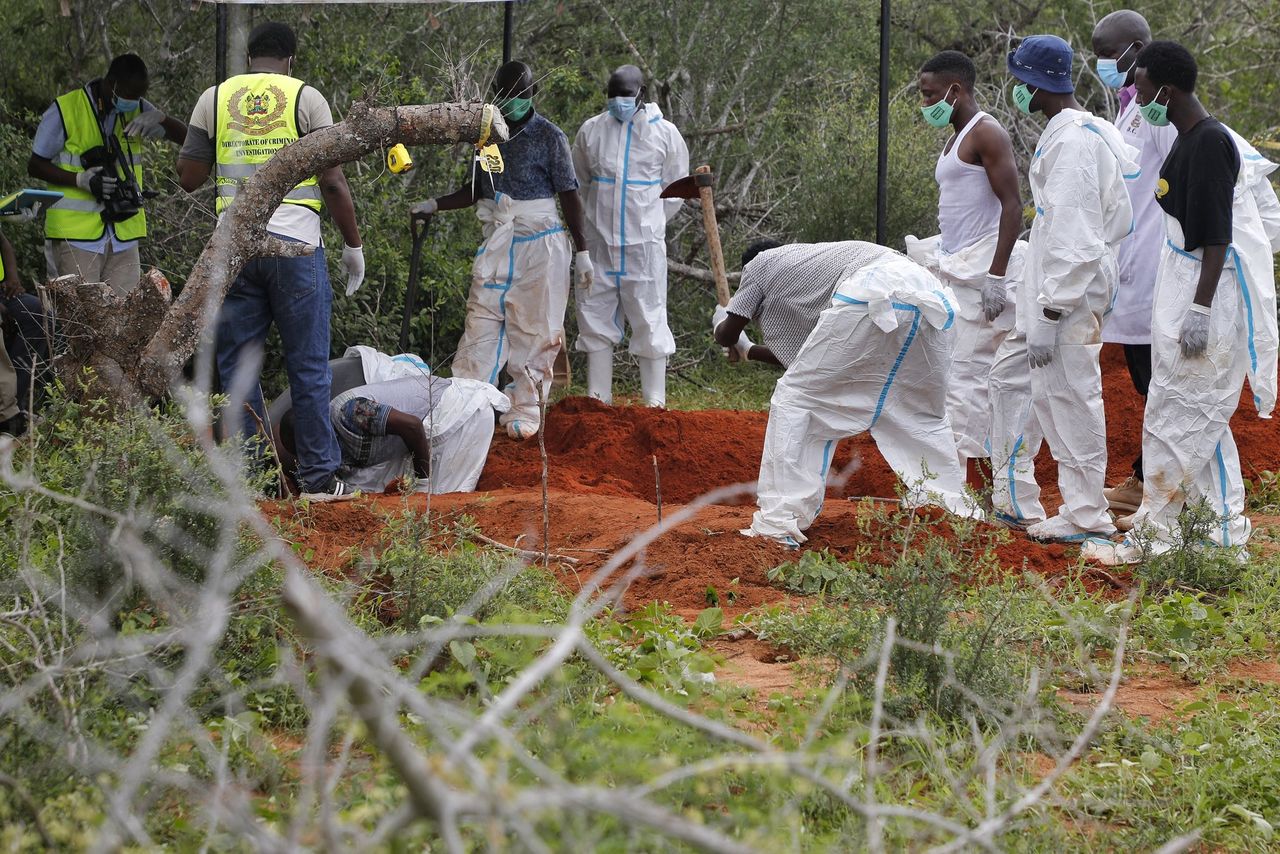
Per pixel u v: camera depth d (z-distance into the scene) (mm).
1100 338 21109
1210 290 19641
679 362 39812
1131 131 24562
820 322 19781
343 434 23969
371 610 15594
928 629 14203
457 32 40469
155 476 13359
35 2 35281
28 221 29328
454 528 19297
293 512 19406
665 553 19672
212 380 24328
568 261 29203
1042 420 21547
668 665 14250
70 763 9953
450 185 36000
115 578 12891
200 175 23344
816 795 10844
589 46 46438
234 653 13227
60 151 27094
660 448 27359
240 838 9266
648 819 6266
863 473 26312
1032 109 22062
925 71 24953
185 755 11047
